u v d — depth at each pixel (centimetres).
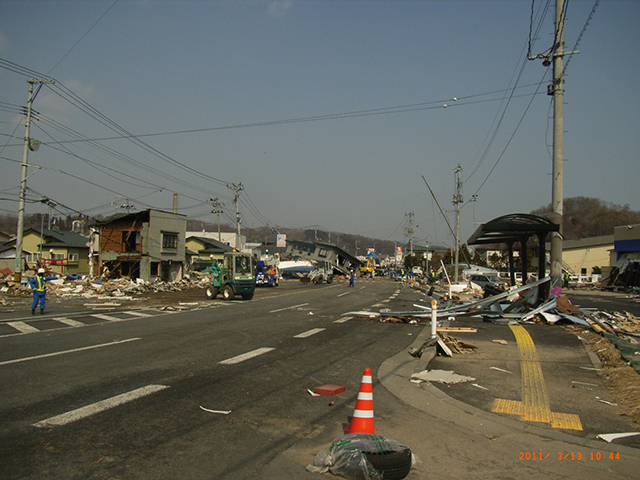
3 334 1271
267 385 781
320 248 7912
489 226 1809
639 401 715
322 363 981
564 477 472
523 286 1842
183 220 4922
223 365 919
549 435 592
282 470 461
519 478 468
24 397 666
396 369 944
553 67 1783
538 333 1434
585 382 853
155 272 4625
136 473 439
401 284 6041
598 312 1819
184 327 1476
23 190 3225
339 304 2612
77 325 1488
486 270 5250
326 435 561
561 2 1725
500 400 739
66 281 3772
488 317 1748
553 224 1753
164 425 570
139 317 1759
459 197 4381
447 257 8156
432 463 499
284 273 6725
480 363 1009
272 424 592
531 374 910
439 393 772
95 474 433
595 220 7394
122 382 765
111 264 4544
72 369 849
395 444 473
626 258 4672
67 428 547
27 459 459
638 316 1959
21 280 3166
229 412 631
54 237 5428
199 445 514
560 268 1752
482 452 534
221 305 2372
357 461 443
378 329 1548
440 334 1235
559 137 1767
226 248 7125
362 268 9944
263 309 2181
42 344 1113
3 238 6844
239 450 505
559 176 1766
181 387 744
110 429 549
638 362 924
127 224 4553
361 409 546
